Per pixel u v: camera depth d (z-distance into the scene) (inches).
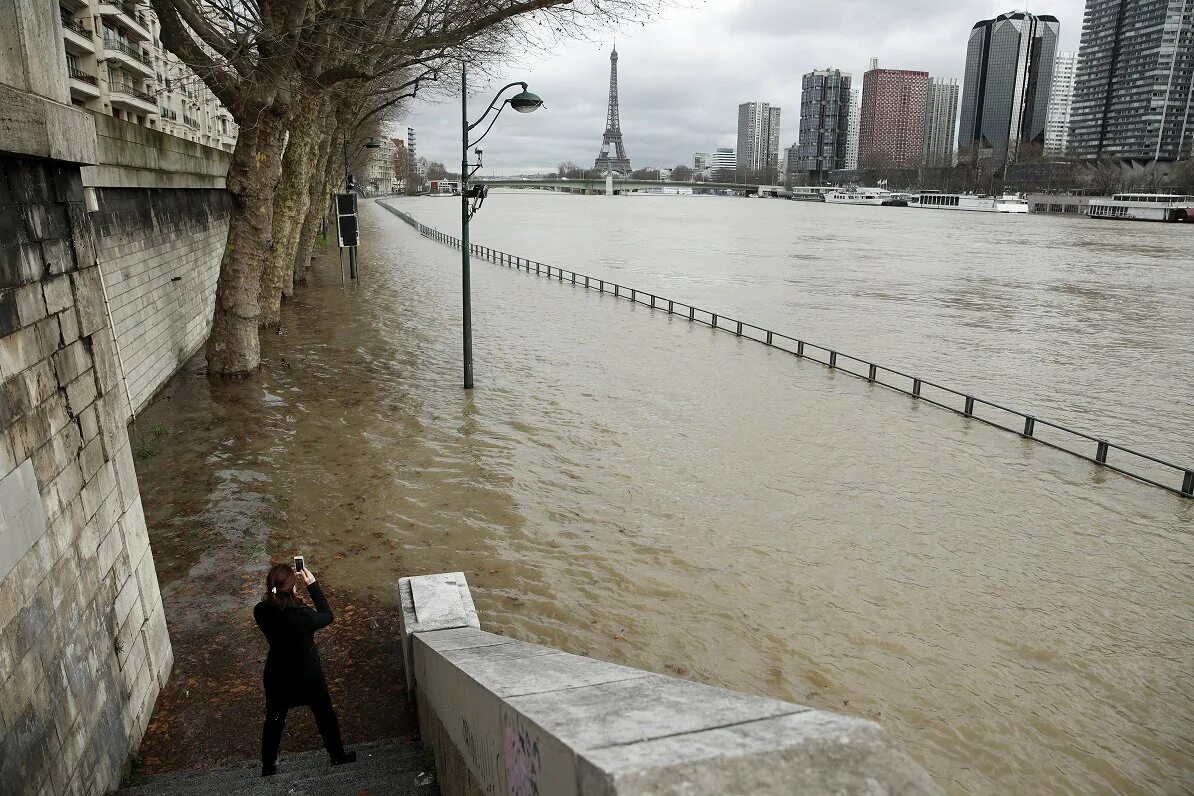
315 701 235.0
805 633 386.0
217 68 690.8
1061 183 7258.9
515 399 786.2
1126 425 783.7
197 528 474.9
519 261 1996.8
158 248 779.4
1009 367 1021.8
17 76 209.8
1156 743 315.6
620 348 1048.2
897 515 527.2
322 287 1581.0
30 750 185.0
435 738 220.8
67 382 232.5
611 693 112.5
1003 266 2319.1
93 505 245.0
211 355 820.0
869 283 1888.5
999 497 563.5
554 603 407.5
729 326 1235.9
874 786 73.3
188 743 270.4
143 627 284.2
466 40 775.1
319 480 559.5
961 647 376.8
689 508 529.3
